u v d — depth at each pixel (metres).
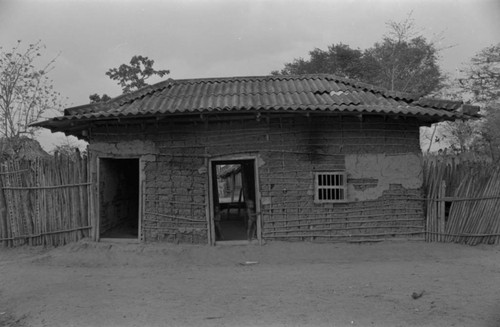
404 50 25.84
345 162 10.09
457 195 10.35
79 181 10.44
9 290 7.27
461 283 6.93
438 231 10.30
